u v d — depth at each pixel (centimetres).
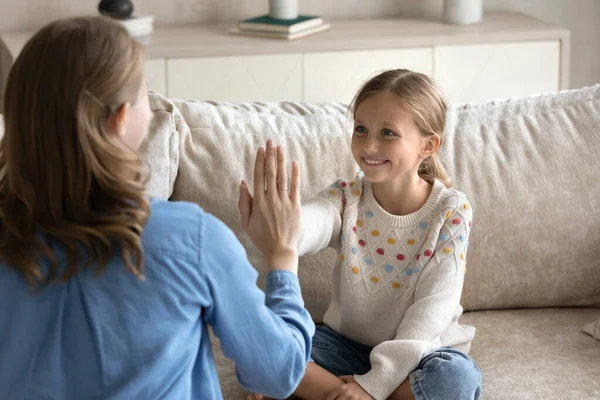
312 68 364
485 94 382
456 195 187
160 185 198
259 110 221
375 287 187
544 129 219
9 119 111
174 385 118
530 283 213
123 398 114
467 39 372
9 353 114
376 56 368
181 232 115
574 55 440
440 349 177
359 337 192
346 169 209
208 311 120
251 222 142
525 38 378
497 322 210
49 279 112
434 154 194
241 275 119
